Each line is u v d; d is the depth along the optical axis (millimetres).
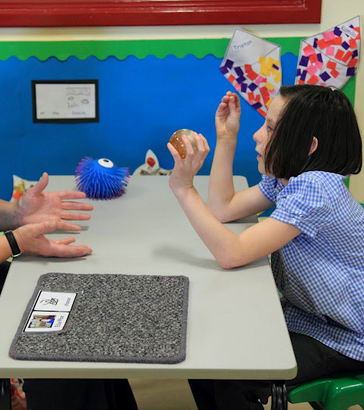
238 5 1991
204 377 1031
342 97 1423
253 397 1461
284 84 2074
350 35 2018
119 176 1778
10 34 2016
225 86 2078
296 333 1513
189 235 1533
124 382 1646
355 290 1435
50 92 2076
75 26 1999
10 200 2188
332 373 1452
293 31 2027
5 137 2123
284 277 1498
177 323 1139
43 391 1390
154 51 2039
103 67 2055
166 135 2131
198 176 1939
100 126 2117
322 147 1407
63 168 2164
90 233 1539
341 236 1406
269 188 1622
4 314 1185
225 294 1257
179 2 1991
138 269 1360
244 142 2135
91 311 1180
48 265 1382
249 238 1347
